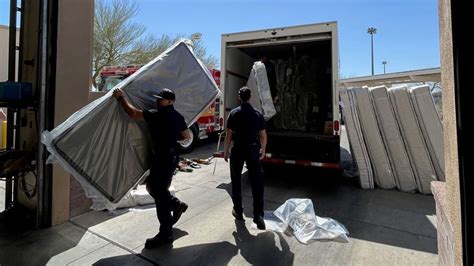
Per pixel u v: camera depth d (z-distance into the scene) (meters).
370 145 5.19
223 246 3.00
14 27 3.79
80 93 3.60
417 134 4.87
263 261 2.73
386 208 4.15
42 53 3.25
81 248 2.96
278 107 6.55
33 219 3.52
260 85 5.49
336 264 2.69
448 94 1.42
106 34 16.44
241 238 3.18
